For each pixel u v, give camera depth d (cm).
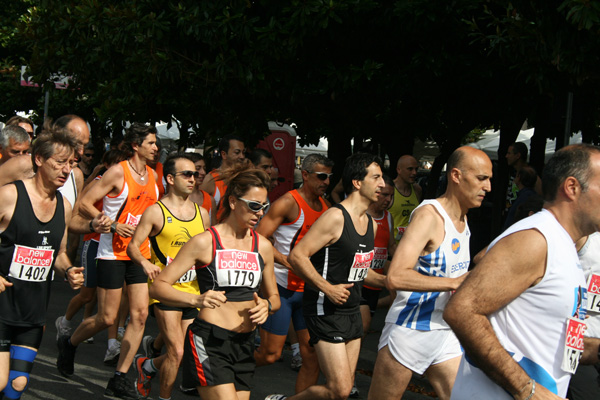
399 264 362
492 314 234
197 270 379
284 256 510
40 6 962
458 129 938
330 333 423
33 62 970
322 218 429
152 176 582
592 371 387
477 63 746
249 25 765
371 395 392
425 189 1518
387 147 1021
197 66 830
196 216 508
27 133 570
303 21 715
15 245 395
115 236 542
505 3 657
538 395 221
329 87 783
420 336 377
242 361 374
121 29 821
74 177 520
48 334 715
